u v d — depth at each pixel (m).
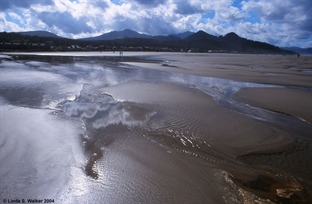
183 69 22.67
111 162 4.19
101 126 6.18
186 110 7.82
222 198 3.26
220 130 6.10
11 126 5.70
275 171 4.20
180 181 3.67
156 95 9.88
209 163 4.38
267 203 3.17
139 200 3.18
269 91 11.58
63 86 11.61
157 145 5.08
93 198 3.18
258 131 6.10
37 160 4.07
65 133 5.47
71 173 3.73
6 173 3.61
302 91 11.60
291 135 6.02
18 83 11.94
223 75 18.23
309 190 3.59
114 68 22.16
